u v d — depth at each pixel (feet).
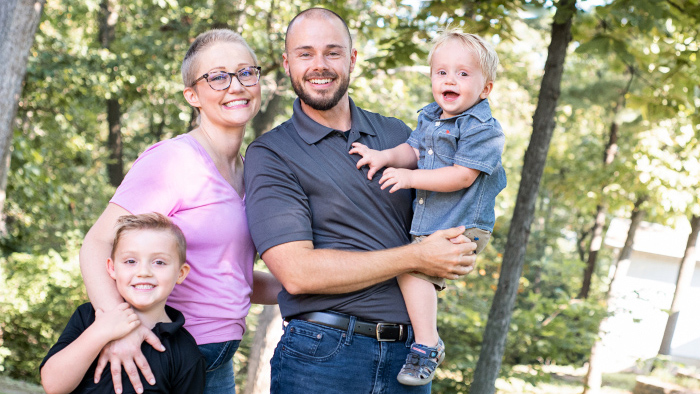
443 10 20.17
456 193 8.47
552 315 32.17
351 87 24.89
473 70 8.54
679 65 20.33
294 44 8.29
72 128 44.65
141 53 40.04
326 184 8.09
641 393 44.57
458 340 29.53
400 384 8.20
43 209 35.14
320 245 8.13
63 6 46.34
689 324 62.28
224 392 8.34
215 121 8.39
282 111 39.01
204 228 7.69
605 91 41.14
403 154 8.70
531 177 19.90
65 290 31.99
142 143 61.67
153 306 7.00
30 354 31.94
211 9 36.50
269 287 9.59
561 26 19.53
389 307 8.14
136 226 6.88
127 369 6.47
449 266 7.82
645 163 36.99
